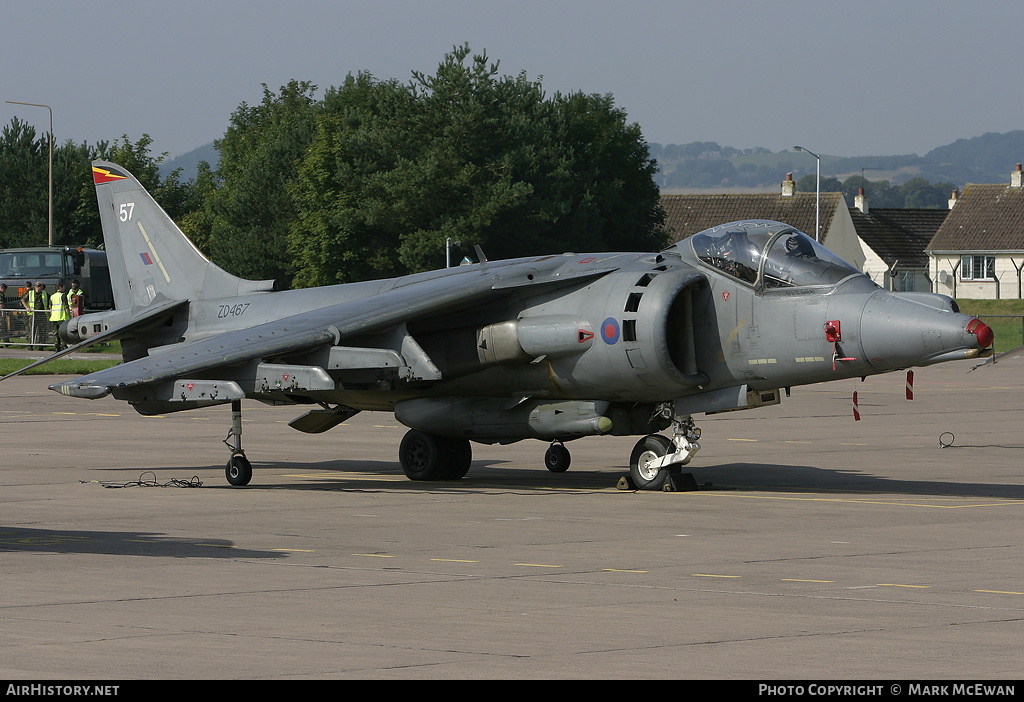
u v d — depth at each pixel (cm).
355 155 18138
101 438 6144
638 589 2478
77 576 2633
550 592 2448
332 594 2428
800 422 6862
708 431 6406
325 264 18225
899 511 3669
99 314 5500
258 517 3591
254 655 1920
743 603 2336
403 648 1969
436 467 4575
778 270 4025
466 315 4422
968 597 2395
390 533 3269
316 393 4688
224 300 5184
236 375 4259
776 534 3228
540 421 4306
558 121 18488
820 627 2125
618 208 19700
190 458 5319
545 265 4391
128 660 1888
